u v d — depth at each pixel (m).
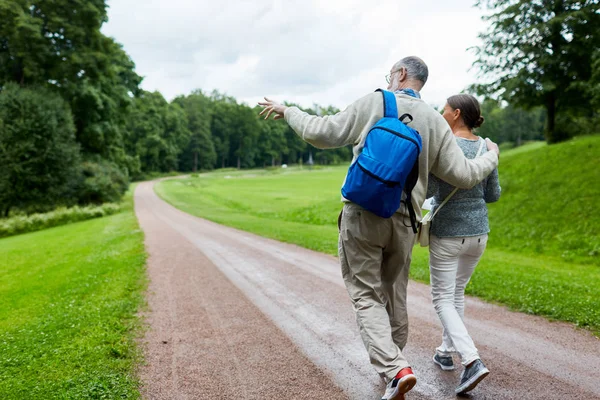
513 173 18.69
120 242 13.08
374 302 2.61
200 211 31.06
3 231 25.17
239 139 132.75
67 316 5.10
